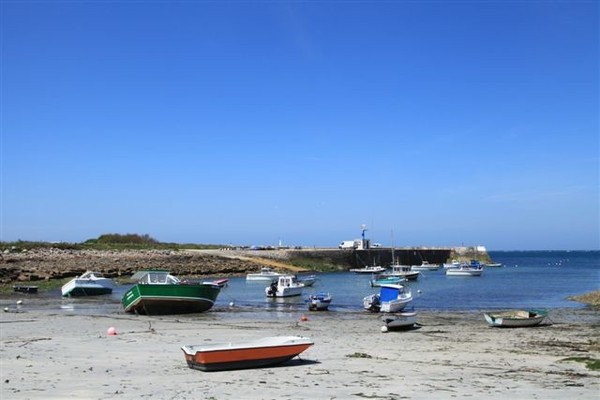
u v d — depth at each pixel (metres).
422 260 138.38
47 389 14.27
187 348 17.34
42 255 79.56
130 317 34.91
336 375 16.48
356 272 105.81
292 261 111.50
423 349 22.12
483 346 23.05
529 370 17.62
